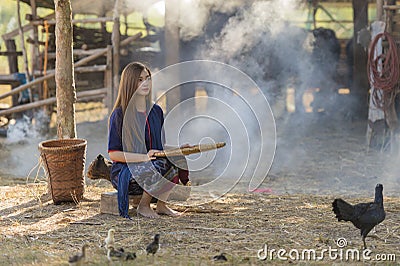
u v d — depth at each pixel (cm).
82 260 881
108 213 1264
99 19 2341
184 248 1036
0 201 1406
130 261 937
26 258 977
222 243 1065
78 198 1376
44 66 2359
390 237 1112
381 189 1010
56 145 1410
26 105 2348
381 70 2116
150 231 1138
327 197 1477
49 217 1257
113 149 1225
